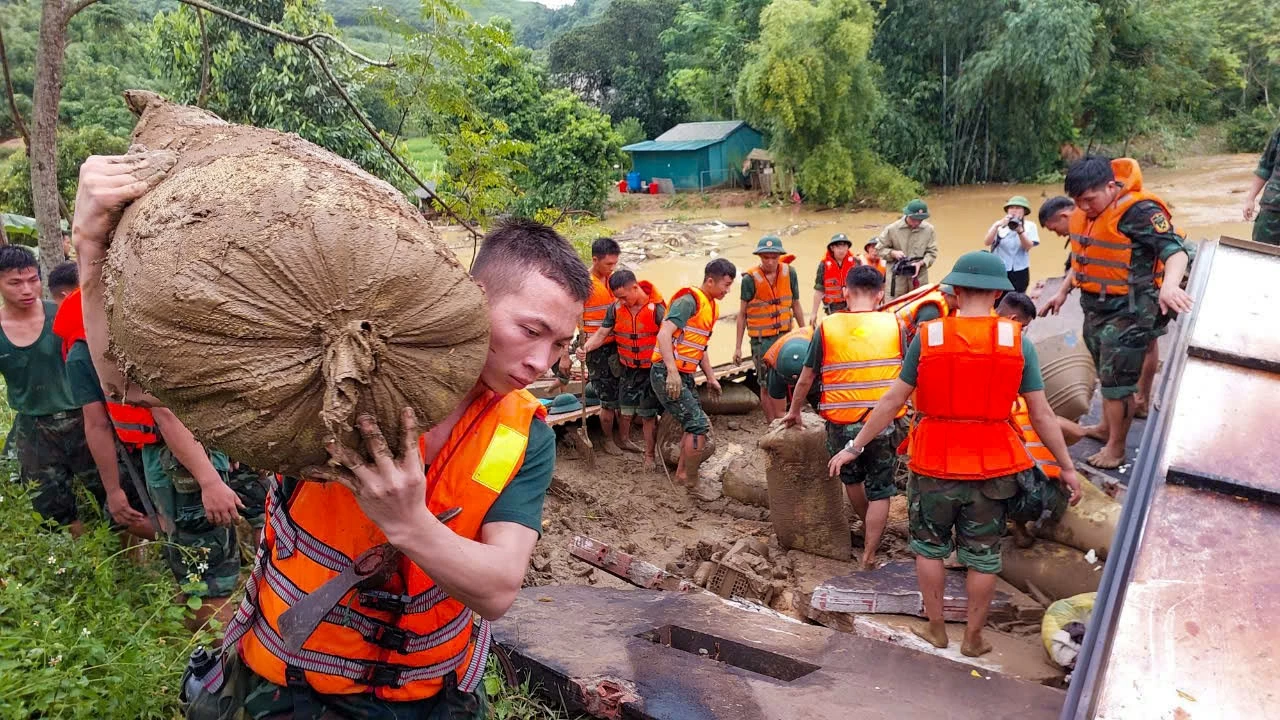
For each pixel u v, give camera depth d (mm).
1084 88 37750
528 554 1652
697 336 6910
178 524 3611
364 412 1326
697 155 39094
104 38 28172
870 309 5418
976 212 31062
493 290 1614
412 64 6352
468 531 1648
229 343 1283
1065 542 4707
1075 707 1645
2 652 2689
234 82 16172
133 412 3541
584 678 3168
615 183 40719
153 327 1302
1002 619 4492
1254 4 45844
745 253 25156
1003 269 3955
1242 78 43844
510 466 1649
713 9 46906
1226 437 2301
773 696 3109
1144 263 5203
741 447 8141
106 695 2730
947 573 4805
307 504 1716
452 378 1396
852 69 33688
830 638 3676
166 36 16641
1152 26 38188
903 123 37125
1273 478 2107
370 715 1771
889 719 3006
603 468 7492
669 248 25922
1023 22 33812
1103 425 5988
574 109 32719
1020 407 4762
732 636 3668
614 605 3949
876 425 4332
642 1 51125
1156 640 1614
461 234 22312
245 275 1281
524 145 6910
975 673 3373
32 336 4238
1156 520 1960
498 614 1606
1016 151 37719
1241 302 3240
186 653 3135
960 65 36656
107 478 3875
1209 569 1796
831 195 33844
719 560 5582
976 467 3920
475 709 1924
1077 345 6309
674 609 3934
